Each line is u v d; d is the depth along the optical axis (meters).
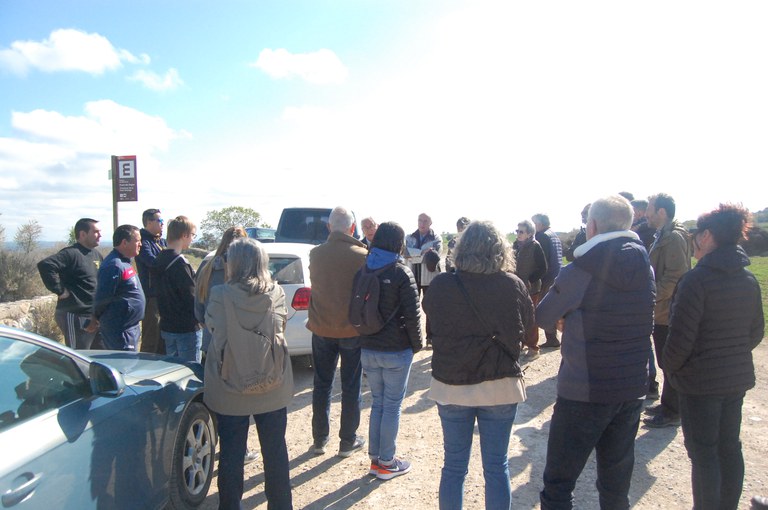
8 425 2.16
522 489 3.71
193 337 4.61
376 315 3.58
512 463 4.09
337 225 4.08
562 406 2.65
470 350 2.67
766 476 3.79
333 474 3.96
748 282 2.85
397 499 3.59
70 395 2.56
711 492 2.82
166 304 4.54
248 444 4.64
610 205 2.67
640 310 2.57
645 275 2.60
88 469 2.43
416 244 8.09
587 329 2.56
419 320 3.69
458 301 2.69
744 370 2.82
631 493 3.61
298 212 9.84
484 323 2.66
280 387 3.11
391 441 3.81
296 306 6.07
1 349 2.30
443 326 2.72
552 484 2.70
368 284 3.62
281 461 3.14
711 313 2.78
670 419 4.66
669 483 3.73
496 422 2.76
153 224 5.25
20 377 2.33
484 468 2.79
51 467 2.22
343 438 4.21
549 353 7.32
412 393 5.83
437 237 8.16
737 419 2.91
